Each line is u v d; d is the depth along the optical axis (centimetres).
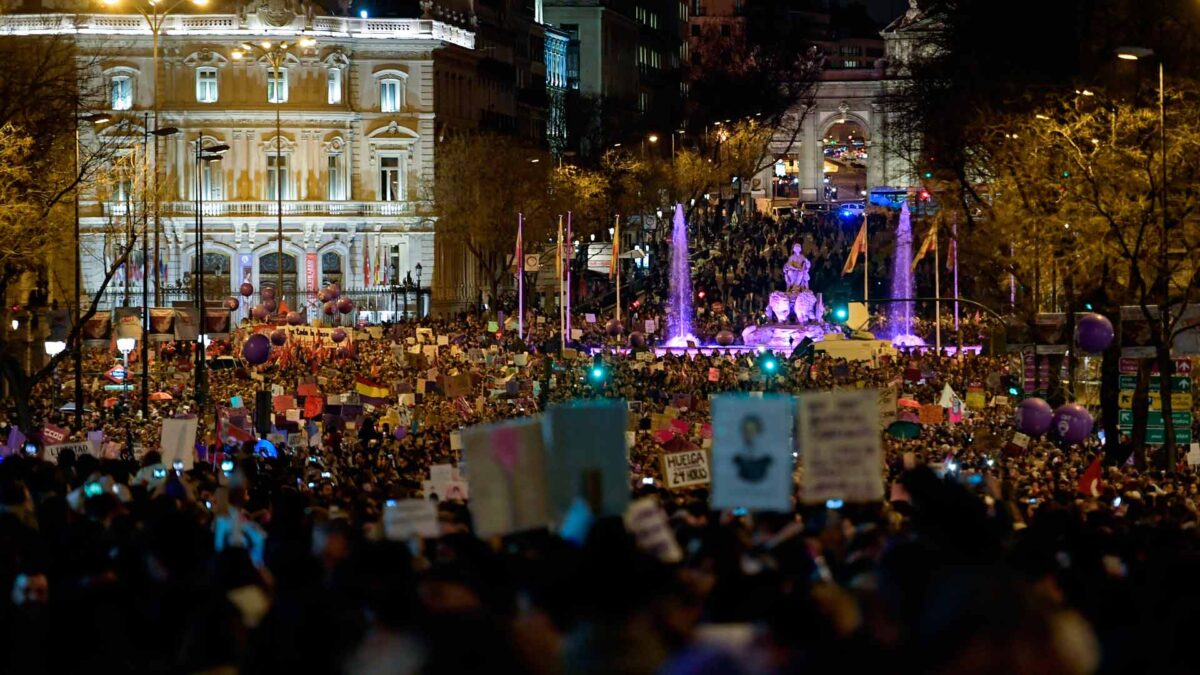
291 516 3142
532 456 2653
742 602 2009
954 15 13925
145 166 13025
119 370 11362
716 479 2781
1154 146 8619
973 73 12525
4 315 10425
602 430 2636
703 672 1672
